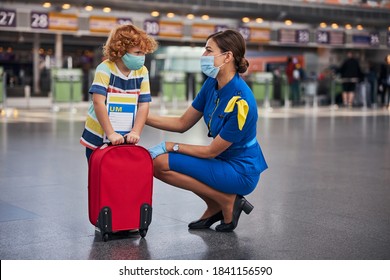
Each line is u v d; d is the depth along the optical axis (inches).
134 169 180.2
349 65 928.9
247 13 850.8
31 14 768.3
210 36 188.1
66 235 188.2
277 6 865.5
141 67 185.0
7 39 816.3
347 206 233.8
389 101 973.8
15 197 242.5
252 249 175.5
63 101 739.4
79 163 327.0
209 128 193.5
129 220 181.6
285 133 513.3
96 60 881.5
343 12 930.7
